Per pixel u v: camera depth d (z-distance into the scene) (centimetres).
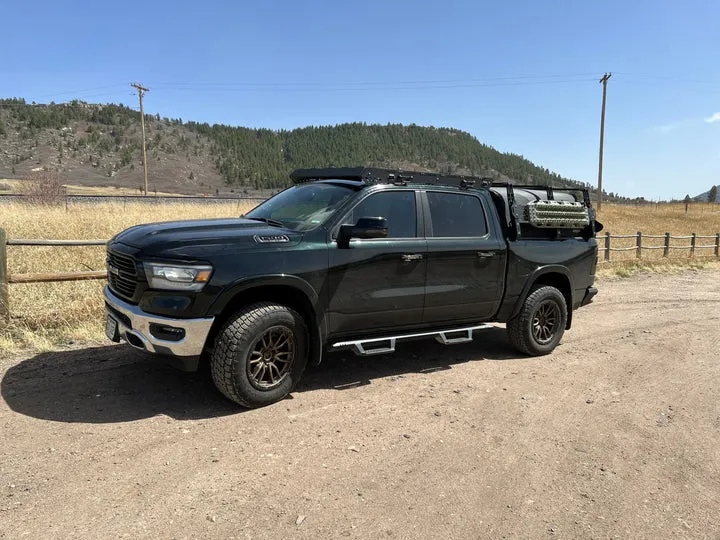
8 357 500
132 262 386
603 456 361
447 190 514
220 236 399
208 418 388
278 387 415
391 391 466
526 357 596
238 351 384
